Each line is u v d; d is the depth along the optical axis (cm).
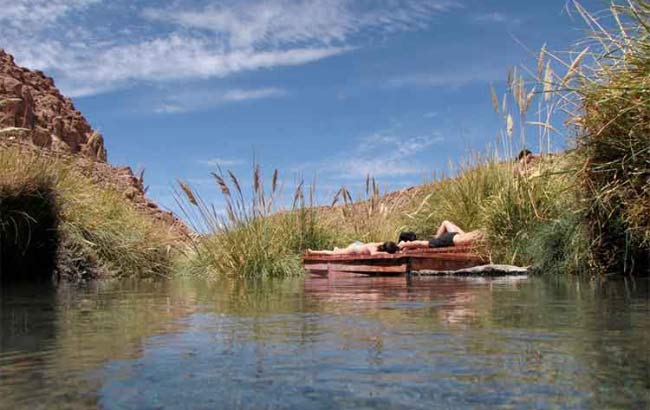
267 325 237
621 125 631
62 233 882
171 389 128
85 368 151
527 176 967
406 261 855
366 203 1360
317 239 1222
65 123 1454
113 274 935
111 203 1112
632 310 288
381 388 128
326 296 415
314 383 133
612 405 115
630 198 636
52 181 911
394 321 247
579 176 703
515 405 115
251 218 1095
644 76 586
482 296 392
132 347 184
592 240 708
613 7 603
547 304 325
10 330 231
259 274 1022
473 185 1139
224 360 160
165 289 568
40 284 693
